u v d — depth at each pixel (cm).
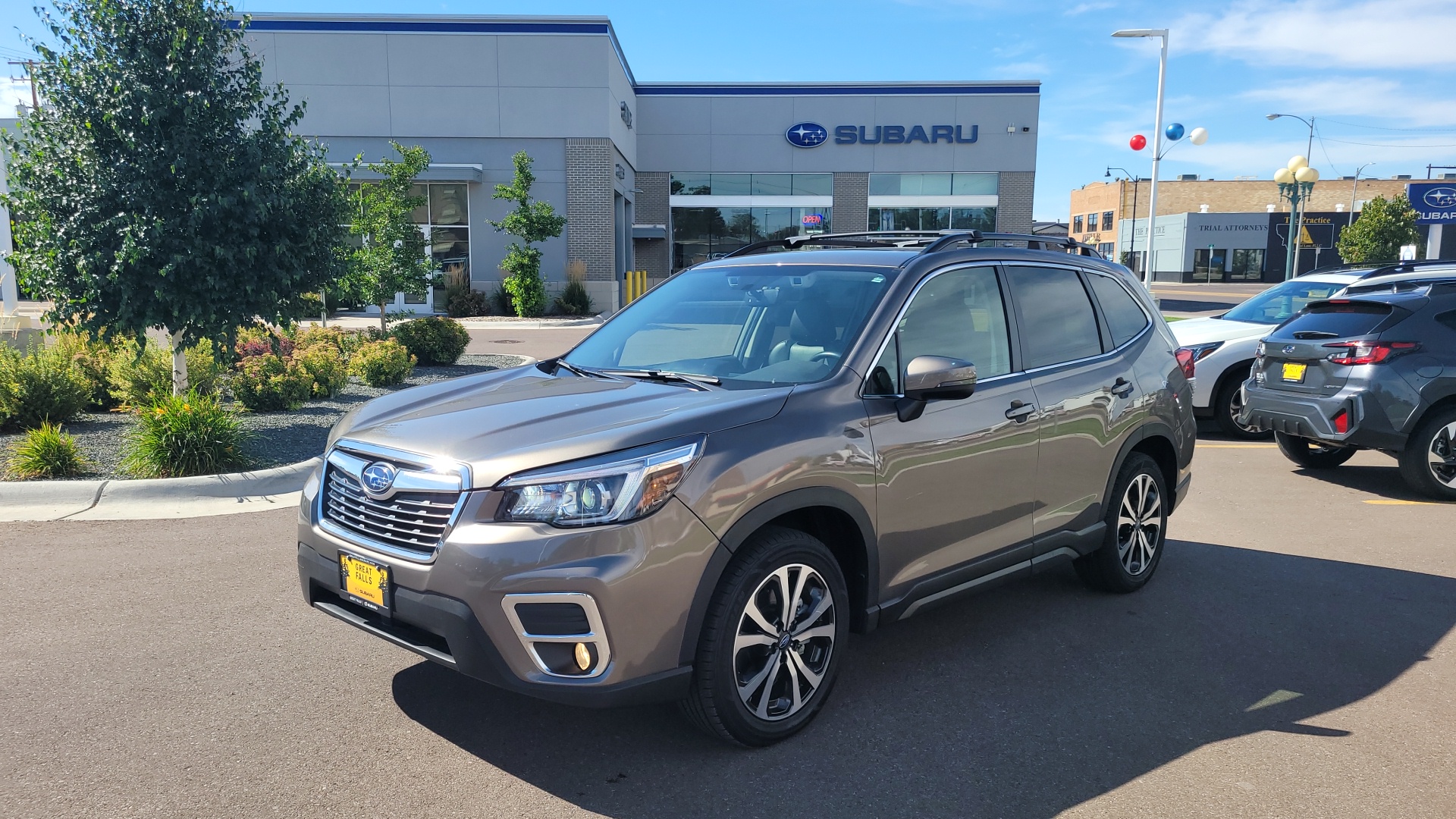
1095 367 468
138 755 323
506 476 291
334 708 362
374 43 2758
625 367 415
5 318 1357
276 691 376
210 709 359
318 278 992
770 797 303
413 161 1819
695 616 302
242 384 1028
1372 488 776
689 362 404
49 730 341
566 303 2827
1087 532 466
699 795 304
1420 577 541
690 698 314
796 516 357
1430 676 404
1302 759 332
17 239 852
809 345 378
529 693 287
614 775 315
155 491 672
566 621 285
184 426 725
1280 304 1050
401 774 314
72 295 866
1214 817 295
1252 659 422
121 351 1027
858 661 417
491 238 2898
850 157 3825
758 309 414
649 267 3912
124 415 988
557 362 444
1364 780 318
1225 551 593
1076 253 508
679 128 3822
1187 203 8419
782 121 3816
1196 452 939
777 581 326
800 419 334
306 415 1014
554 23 2798
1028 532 430
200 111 888
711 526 302
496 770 318
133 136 851
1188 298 4719
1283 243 7400
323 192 983
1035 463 425
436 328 1553
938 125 3788
